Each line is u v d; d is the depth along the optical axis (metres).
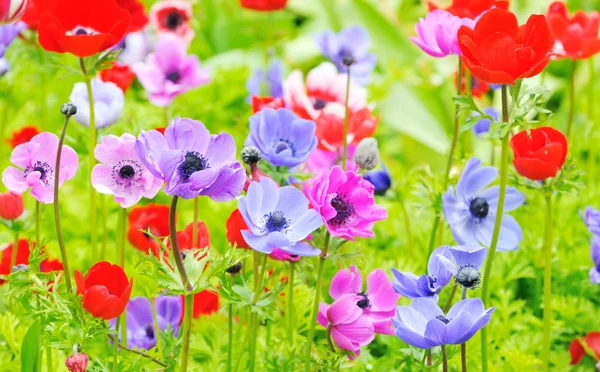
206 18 4.37
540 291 2.43
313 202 1.95
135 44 3.11
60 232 2.00
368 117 2.30
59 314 1.99
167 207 2.18
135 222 2.18
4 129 2.82
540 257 2.39
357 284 2.08
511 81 1.98
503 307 2.31
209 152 1.93
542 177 2.09
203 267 1.95
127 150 1.98
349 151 2.32
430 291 2.00
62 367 2.20
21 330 2.21
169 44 2.55
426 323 1.96
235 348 2.18
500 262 2.40
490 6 2.20
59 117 3.18
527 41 1.98
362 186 1.96
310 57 3.99
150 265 2.15
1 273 2.19
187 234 2.08
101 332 1.99
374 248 2.44
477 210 2.18
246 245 2.04
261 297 2.02
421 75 3.65
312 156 2.31
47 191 2.01
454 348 2.05
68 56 3.22
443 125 3.48
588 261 2.42
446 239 2.45
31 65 2.77
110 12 2.11
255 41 4.27
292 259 2.04
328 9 4.21
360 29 2.63
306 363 2.04
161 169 1.89
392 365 2.21
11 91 2.97
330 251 2.00
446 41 2.10
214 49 4.36
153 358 2.06
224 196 1.91
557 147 2.07
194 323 2.22
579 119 3.18
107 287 1.99
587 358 2.31
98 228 2.54
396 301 2.08
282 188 1.97
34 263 2.05
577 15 2.41
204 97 3.26
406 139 3.45
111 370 2.06
